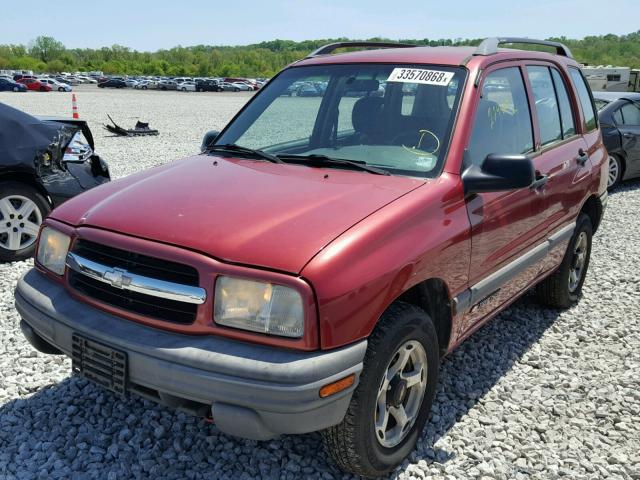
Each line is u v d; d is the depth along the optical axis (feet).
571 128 15.96
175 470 9.92
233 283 8.25
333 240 8.51
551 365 13.99
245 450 10.43
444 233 9.92
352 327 8.33
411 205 9.59
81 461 10.07
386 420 9.52
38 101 122.52
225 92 211.20
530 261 13.26
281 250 8.33
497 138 12.21
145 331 8.73
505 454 10.69
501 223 11.68
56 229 10.16
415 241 9.34
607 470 10.34
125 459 10.14
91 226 9.61
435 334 10.07
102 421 11.17
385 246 8.89
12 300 16.72
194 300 8.37
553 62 15.44
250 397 7.92
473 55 12.45
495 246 11.64
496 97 12.39
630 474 10.30
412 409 10.15
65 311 9.46
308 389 7.87
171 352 8.31
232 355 8.09
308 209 9.20
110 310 9.14
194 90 217.36
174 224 9.04
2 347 14.03
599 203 17.42
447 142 10.91
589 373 13.65
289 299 8.05
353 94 12.34
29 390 12.16
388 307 9.29
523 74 13.64
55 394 12.07
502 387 12.92
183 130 67.31
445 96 11.57
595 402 12.48
